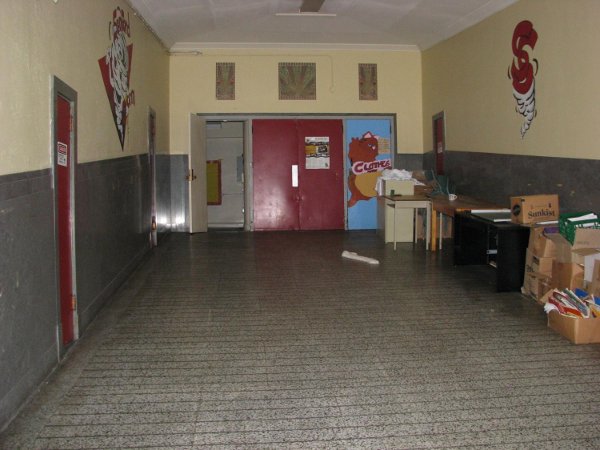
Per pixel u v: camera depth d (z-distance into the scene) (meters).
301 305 5.71
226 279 6.86
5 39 3.24
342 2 8.92
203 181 10.77
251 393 3.68
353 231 10.97
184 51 10.64
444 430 3.18
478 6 7.76
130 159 7.04
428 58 10.61
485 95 8.10
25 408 3.44
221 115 10.86
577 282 5.00
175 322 5.16
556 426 3.22
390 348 4.47
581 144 5.79
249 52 10.81
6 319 3.19
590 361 4.16
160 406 3.49
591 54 5.57
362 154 11.13
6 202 3.19
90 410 3.43
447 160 9.72
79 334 4.70
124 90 6.70
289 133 11.05
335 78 10.98
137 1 7.08
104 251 5.66
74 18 4.67
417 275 6.97
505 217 6.52
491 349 4.42
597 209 5.55
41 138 3.80
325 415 3.37
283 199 11.14
